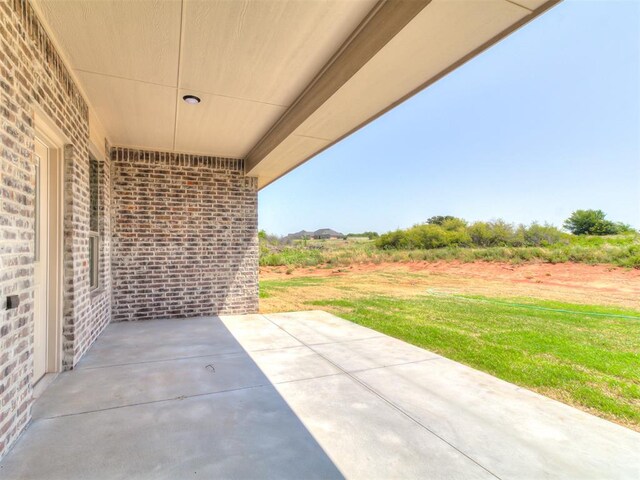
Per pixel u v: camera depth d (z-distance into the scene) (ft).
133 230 18.63
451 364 12.03
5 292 6.19
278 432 7.35
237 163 20.90
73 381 10.00
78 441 6.86
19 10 6.90
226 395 9.22
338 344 14.47
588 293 30.63
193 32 8.77
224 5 7.76
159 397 9.02
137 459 6.30
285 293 34.73
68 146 10.75
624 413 9.39
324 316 20.39
